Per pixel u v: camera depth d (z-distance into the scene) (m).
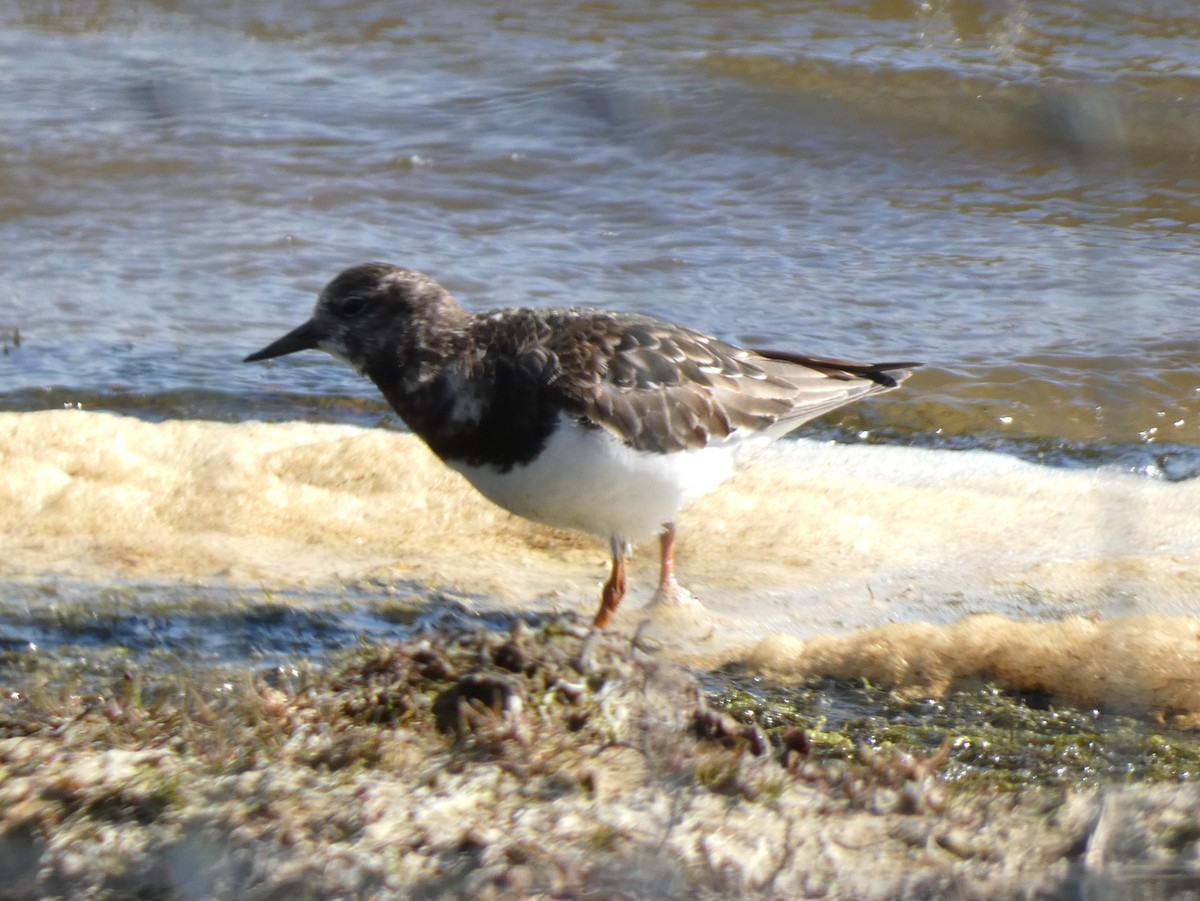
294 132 21.36
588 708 7.69
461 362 9.80
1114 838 6.64
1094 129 9.74
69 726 7.71
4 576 10.50
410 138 21.20
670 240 18.14
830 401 10.80
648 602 10.45
